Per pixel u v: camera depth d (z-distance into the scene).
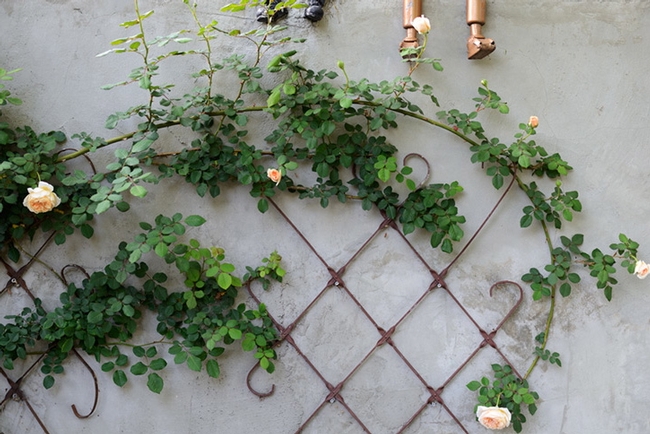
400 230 1.92
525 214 1.89
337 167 1.87
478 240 1.93
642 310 1.96
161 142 1.85
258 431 1.90
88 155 1.84
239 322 1.82
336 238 1.91
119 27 1.85
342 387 1.91
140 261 1.86
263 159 1.88
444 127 1.88
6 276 1.85
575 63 1.95
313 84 1.83
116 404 1.87
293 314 1.90
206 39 1.69
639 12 1.96
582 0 1.95
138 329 1.87
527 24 1.94
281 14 1.87
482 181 1.93
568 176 1.95
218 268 1.72
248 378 1.88
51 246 1.85
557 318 1.95
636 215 1.96
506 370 1.89
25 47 1.84
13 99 1.71
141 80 1.62
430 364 1.93
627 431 1.96
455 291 1.93
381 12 1.91
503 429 1.92
